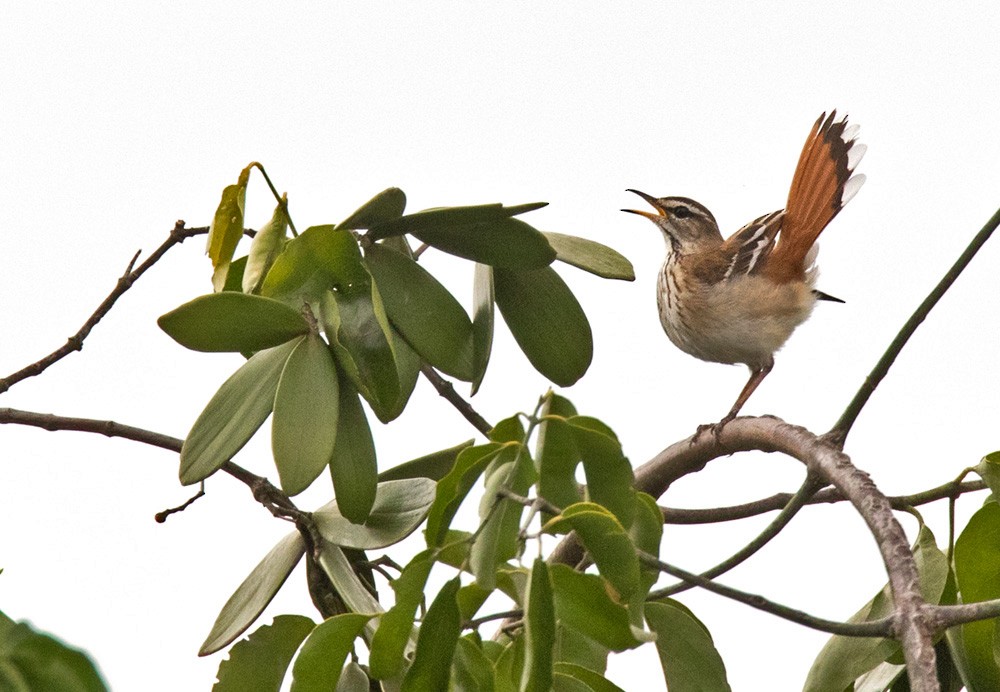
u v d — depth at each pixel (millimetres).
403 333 6652
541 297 7395
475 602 5449
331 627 5531
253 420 6000
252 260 6453
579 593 5223
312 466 5828
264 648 6812
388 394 6176
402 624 5398
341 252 6168
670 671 6645
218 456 5910
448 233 6520
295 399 5949
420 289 6746
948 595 6816
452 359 6699
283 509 6965
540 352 7395
